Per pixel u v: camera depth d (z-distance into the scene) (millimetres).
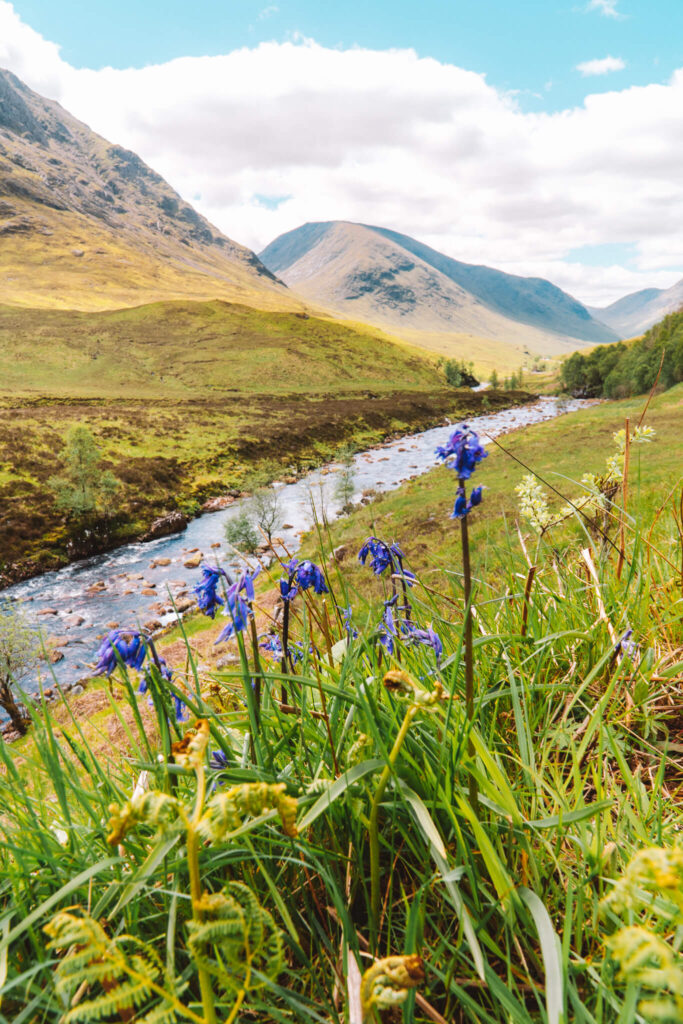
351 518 33406
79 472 48125
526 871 1383
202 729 1140
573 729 2014
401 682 1198
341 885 1467
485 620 2752
